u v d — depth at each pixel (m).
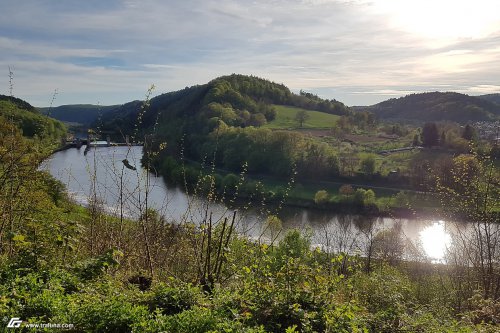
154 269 8.70
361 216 48.47
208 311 6.09
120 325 5.63
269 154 63.75
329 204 52.06
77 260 7.82
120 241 8.61
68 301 5.94
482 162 11.72
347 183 63.34
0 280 6.43
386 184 63.53
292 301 6.89
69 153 42.94
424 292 14.18
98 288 6.89
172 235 9.16
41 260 7.14
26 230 7.70
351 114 145.75
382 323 7.37
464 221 12.63
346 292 9.09
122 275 8.09
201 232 8.05
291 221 44.91
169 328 5.63
